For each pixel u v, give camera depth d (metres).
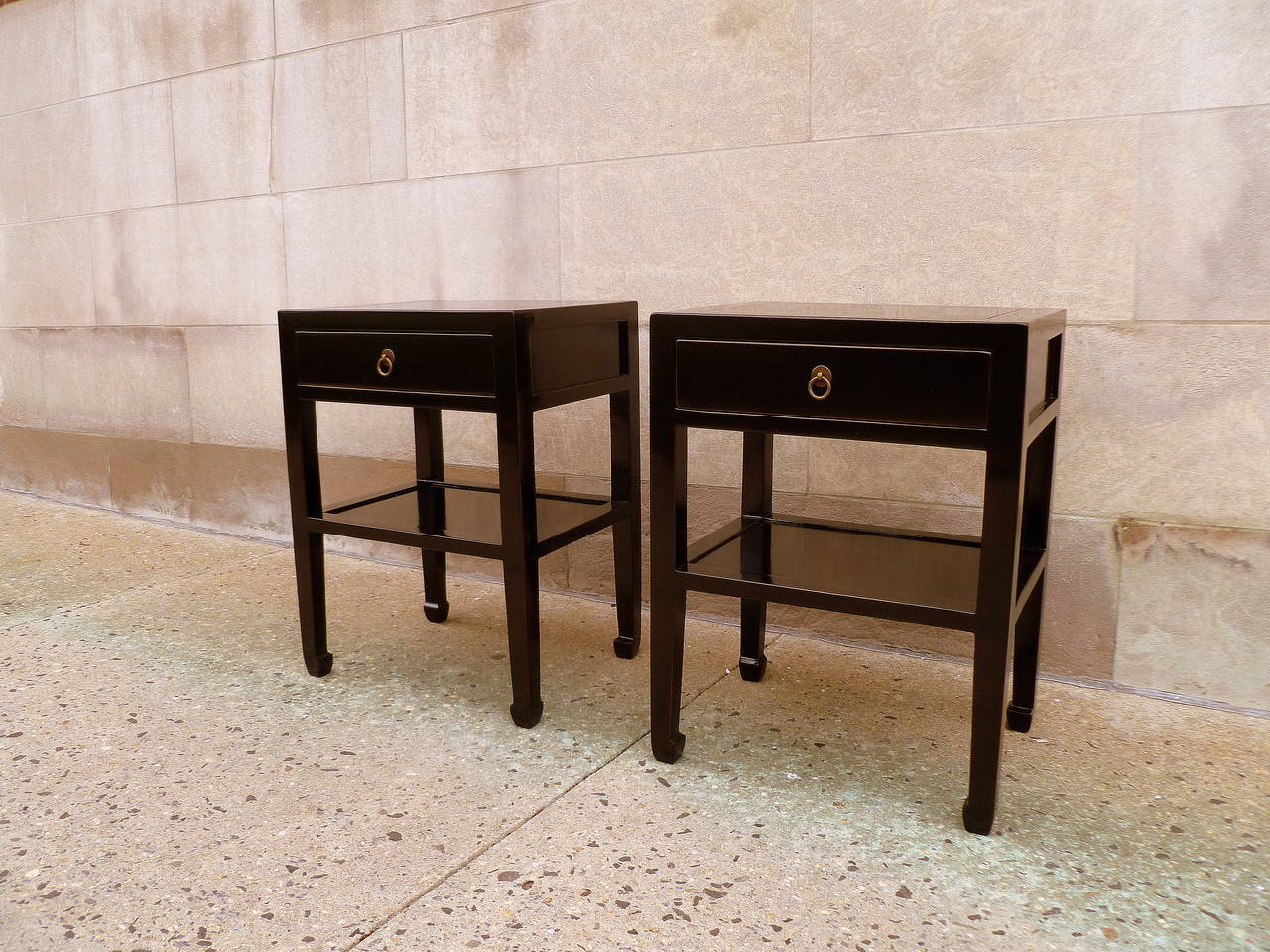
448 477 2.76
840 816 1.56
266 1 2.85
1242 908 1.32
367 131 2.74
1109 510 1.94
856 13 2.02
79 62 3.32
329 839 1.50
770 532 1.92
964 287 2.01
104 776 1.69
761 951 1.25
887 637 2.22
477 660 2.20
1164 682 1.95
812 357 1.48
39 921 1.31
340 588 2.72
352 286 2.87
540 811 1.58
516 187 2.52
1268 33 1.67
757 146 2.17
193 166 3.11
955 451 2.06
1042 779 1.65
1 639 2.34
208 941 1.27
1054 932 1.28
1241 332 1.78
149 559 3.00
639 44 2.28
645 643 2.30
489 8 2.47
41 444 3.81
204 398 3.25
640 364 2.43
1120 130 1.82
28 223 3.63
